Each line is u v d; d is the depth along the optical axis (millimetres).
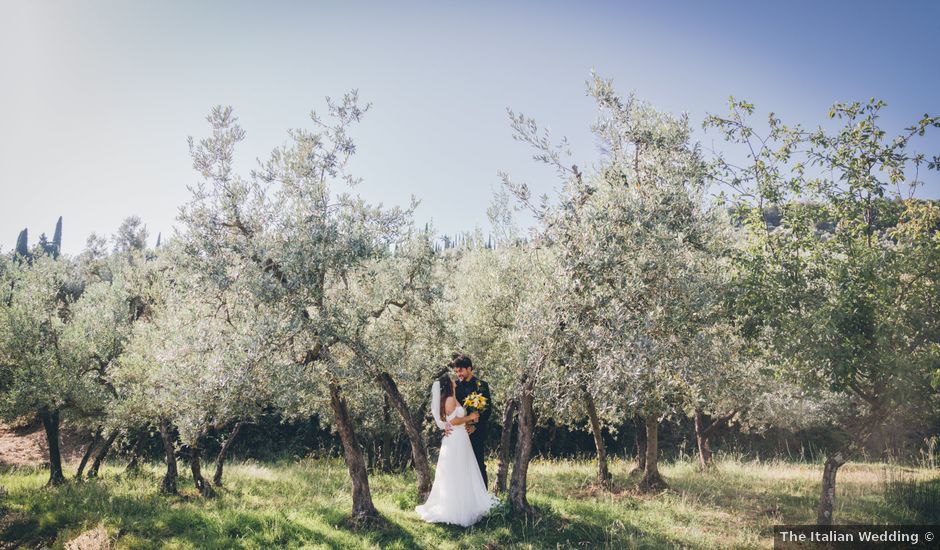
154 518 10109
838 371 7859
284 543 8828
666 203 9914
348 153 10562
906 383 7594
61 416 14242
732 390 13383
